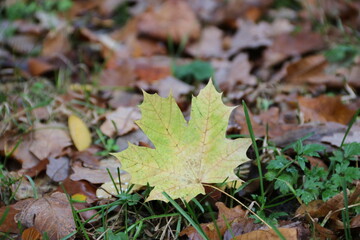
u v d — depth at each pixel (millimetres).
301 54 1306
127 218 892
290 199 874
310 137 964
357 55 1239
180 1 1507
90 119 1094
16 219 867
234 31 1562
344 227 831
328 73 1203
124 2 1751
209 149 876
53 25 1572
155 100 860
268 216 882
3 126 1046
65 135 1028
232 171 865
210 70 1254
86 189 920
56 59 1321
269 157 939
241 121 1018
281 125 1021
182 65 1293
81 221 878
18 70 1261
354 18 1504
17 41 1433
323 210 859
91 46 1427
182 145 874
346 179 869
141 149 863
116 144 1012
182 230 865
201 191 850
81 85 1213
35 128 1035
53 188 947
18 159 997
